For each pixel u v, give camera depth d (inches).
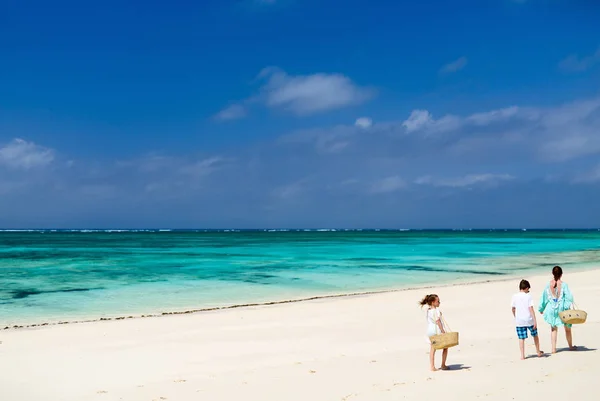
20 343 571.5
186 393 372.5
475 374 376.8
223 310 807.7
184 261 1898.4
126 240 4611.2
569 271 1448.1
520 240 4480.8
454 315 698.2
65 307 874.1
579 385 327.0
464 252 2498.8
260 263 1801.2
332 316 724.7
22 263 1791.3
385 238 5354.3
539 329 570.3
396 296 928.3
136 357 501.7
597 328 555.2
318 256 2194.9
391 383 367.2
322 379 390.6
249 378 407.5
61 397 383.2
